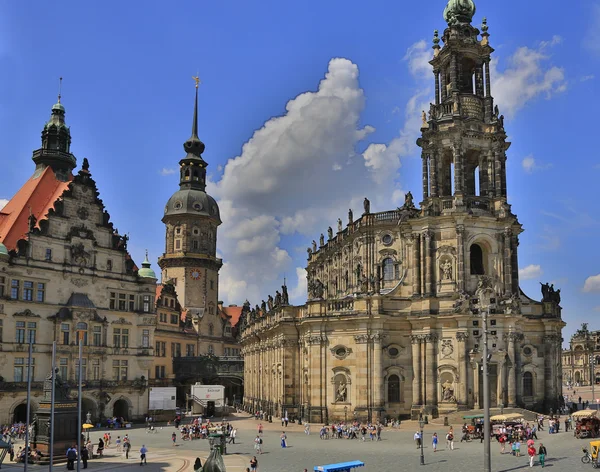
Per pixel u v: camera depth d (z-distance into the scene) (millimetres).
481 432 71750
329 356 91438
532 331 96500
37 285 98750
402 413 89062
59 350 99438
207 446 76688
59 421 64312
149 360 112438
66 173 120625
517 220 94500
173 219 164250
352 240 108438
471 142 94125
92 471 58031
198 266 163000
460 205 90688
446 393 86750
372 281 91375
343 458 61719
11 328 94625
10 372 93812
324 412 90688
